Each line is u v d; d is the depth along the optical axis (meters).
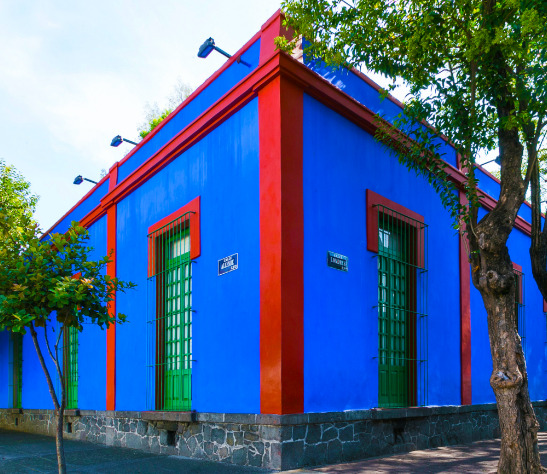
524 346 12.18
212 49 8.12
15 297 4.64
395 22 6.61
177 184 8.52
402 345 8.23
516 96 5.92
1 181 20.86
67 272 5.04
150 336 8.73
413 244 8.70
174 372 8.15
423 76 6.44
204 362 7.32
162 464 6.73
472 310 9.94
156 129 9.45
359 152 7.74
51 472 6.66
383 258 8.07
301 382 6.12
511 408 5.12
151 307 8.81
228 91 7.38
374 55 6.66
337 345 6.75
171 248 8.68
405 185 8.65
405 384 8.16
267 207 6.46
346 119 7.59
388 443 7.23
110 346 9.88
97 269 5.22
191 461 6.77
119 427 9.05
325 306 6.66
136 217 9.69
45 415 12.45
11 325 4.72
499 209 5.51
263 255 6.43
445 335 9.09
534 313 12.95
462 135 6.06
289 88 6.66
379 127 7.35
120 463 7.05
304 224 6.55
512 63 6.35
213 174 7.62
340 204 7.20
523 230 12.89
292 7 6.56
